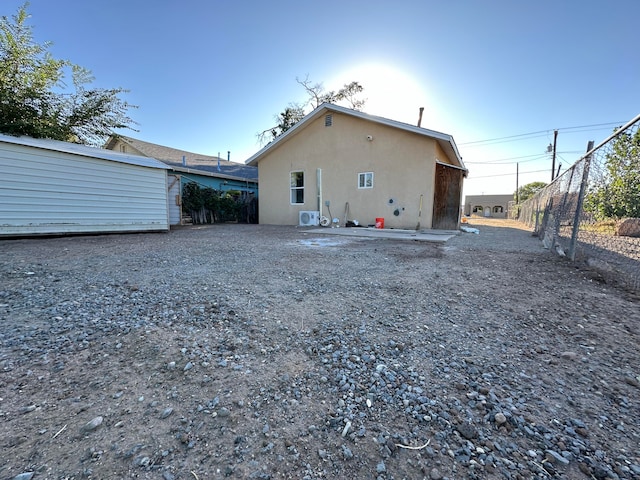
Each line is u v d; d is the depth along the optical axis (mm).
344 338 1884
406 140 9047
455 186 8805
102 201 6934
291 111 18312
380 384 1430
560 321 2193
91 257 4215
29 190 5883
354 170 10023
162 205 8102
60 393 1305
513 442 1088
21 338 1792
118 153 7723
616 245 4770
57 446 1021
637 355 1716
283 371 1520
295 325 2061
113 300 2465
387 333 1966
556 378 1489
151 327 1979
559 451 1046
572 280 3291
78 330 1918
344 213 10328
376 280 3229
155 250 4938
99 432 1089
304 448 1055
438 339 1895
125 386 1368
